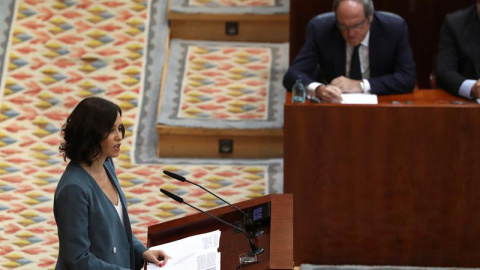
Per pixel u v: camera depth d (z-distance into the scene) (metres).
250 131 15.23
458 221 12.65
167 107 15.61
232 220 9.34
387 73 14.28
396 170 12.54
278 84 16.11
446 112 12.30
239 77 16.23
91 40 16.56
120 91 15.97
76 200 8.51
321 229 12.81
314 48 14.38
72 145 8.64
